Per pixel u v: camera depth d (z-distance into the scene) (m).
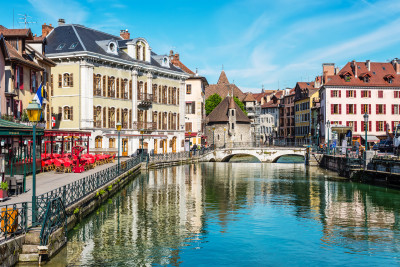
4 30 35.25
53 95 50.19
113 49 53.94
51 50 50.16
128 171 37.28
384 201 27.97
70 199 18.55
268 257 16.12
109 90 52.75
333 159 50.72
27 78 35.41
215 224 21.16
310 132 94.38
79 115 49.03
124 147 55.06
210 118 96.31
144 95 58.34
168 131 64.38
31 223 14.21
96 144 50.72
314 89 97.00
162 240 18.12
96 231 19.12
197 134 79.25
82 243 17.17
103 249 16.52
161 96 62.88
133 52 57.12
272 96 128.75
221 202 27.42
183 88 68.50
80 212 19.73
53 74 50.09
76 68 49.06
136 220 21.58
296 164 65.38
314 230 20.12
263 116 127.69
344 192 32.12
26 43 40.88
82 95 48.94
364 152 38.94
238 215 23.41
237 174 46.81
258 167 58.19
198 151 68.44
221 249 17.02
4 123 21.75
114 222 21.00
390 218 22.69
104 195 26.12
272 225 21.08
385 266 15.24
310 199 28.89
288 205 26.55
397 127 44.56
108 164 41.47
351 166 40.78
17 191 19.88
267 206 26.16
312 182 39.03
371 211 24.59
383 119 72.88
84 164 32.44
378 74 74.69
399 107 73.06
